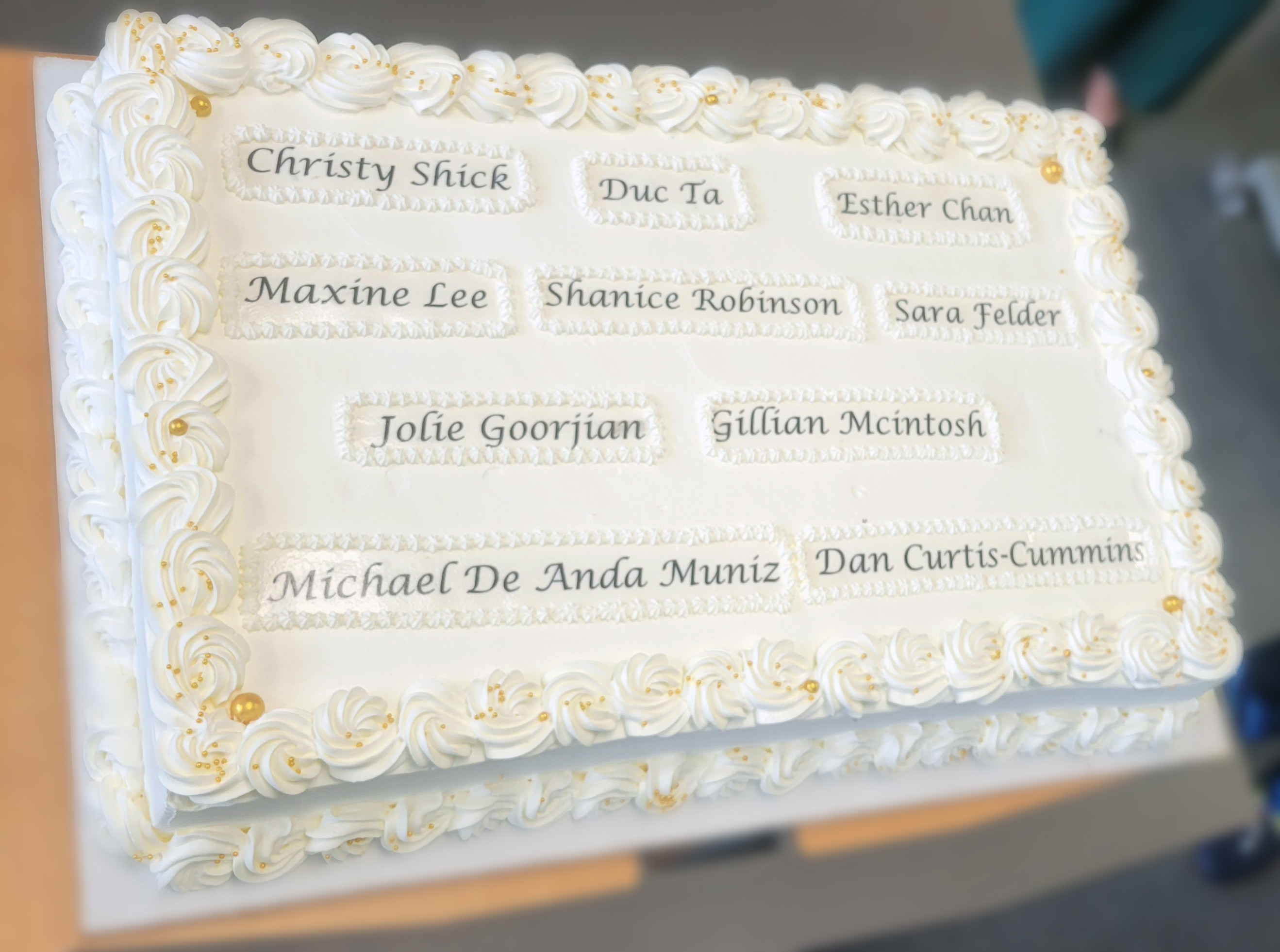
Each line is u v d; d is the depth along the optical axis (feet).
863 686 2.36
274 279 2.36
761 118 2.66
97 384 2.41
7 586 2.46
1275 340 3.68
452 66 2.54
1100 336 2.68
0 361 2.60
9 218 2.69
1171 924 2.94
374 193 2.45
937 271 2.64
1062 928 2.91
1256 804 2.76
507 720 2.24
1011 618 2.46
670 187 2.58
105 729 2.31
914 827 2.52
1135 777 2.65
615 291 2.48
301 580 2.25
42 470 2.55
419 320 2.39
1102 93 3.87
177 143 2.38
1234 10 3.69
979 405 2.56
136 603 2.25
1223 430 3.57
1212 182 3.84
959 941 2.89
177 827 2.22
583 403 2.41
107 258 2.43
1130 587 2.54
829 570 2.42
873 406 2.52
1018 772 2.57
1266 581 3.38
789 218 2.61
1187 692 2.57
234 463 2.28
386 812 2.30
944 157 2.74
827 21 3.57
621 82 2.62
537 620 2.29
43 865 2.29
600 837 2.40
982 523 2.49
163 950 2.27
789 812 2.48
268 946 2.29
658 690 2.30
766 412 2.47
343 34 2.54
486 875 2.36
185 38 2.46
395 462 2.32
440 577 2.28
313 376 2.34
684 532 2.37
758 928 2.46
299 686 2.21
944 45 3.58
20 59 2.78
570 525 2.35
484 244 2.46
